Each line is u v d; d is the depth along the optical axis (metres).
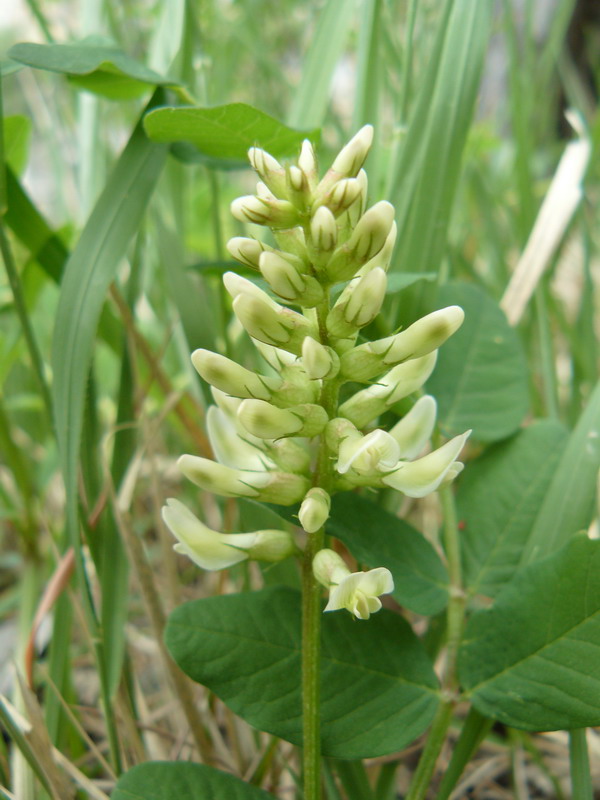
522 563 0.10
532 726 0.08
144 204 0.10
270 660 0.08
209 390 0.12
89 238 0.10
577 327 0.16
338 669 0.09
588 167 0.15
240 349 0.14
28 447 0.21
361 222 0.07
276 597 0.09
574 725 0.08
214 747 0.12
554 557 0.08
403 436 0.08
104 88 0.12
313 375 0.07
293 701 0.08
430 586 0.09
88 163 0.15
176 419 0.17
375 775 0.11
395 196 0.11
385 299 0.11
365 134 0.07
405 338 0.08
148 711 0.13
